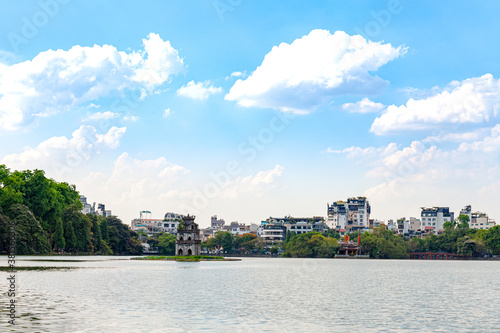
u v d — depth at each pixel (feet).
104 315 157.38
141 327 139.54
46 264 450.30
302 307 186.80
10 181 644.27
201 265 547.49
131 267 454.81
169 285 268.41
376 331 140.77
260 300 207.00
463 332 140.56
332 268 551.59
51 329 133.28
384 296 231.50
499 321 158.40
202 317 158.81
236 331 138.31
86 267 425.28
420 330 142.82
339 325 148.87
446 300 216.74
